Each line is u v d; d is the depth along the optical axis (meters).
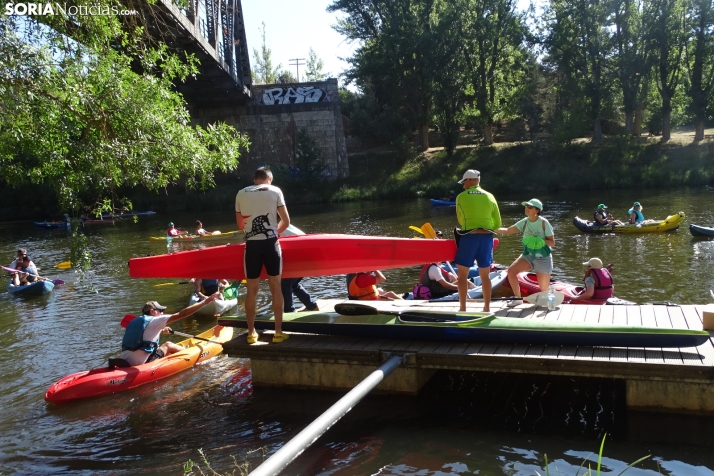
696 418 5.50
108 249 21.67
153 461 5.38
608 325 5.89
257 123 43.69
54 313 11.62
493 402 6.31
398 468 5.00
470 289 9.45
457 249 6.82
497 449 5.27
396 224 25.56
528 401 6.31
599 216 19.03
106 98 7.09
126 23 8.12
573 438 5.41
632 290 11.16
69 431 6.13
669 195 30.36
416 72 44.19
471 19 42.50
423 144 47.28
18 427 6.27
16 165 7.19
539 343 6.17
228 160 8.41
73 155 7.11
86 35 7.20
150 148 7.46
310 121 43.59
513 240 18.16
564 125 41.31
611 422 5.66
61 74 6.60
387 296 9.29
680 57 41.84
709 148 39.16
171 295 12.78
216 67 27.22
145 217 35.72
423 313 6.75
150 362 7.65
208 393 6.99
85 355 8.80
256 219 6.30
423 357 6.17
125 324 8.16
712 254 14.20
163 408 6.62
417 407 6.23
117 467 5.31
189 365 7.96
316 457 5.25
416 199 38.50
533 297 7.23
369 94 55.12
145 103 7.35
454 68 42.69
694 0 39.50
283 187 41.72
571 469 4.86
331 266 7.50
